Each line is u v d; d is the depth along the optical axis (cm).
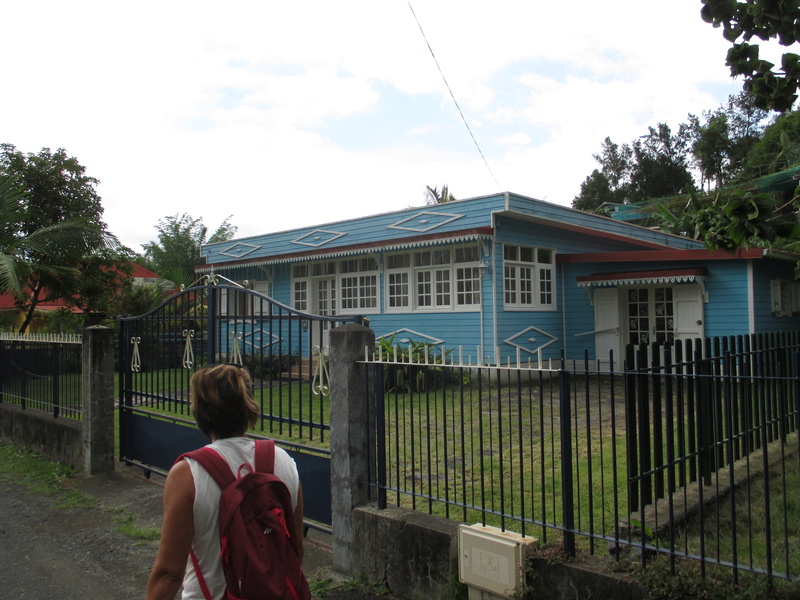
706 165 4197
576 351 1466
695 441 467
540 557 336
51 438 812
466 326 1357
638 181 4450
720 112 4412
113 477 722
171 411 684
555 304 1469
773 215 448
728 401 392
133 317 755
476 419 815
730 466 299
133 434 755
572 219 1495
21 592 443
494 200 1306
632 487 399
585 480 557
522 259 1400
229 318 605
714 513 429
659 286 1374
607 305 1412
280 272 1819
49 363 852
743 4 388
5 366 988
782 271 1349
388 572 406
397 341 1488
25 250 1457
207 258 2077
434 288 1427
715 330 1267
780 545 391
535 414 855
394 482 568
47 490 684
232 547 194
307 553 481
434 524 388
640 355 382
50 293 1723
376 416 452
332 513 452
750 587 277
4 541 540
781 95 387
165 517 205
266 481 206
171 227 3797
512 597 337
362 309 1588
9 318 1661
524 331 1370
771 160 3241
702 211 445
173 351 683
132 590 441
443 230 1409
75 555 505
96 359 739
